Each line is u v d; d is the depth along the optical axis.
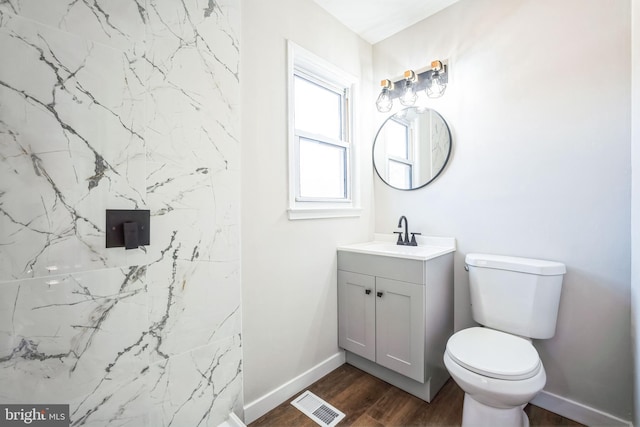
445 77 1.90
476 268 1.59
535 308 1.42
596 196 1.40
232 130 1.25
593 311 1.41
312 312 1.80
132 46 0.97
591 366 1.42
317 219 1.84
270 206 1.56
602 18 1.38
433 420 1.46
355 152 2.15
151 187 1.02
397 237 2.15
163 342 1.05
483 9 1.75
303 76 1.89
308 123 1.94
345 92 2.18
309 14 1.79
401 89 2.11
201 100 1.15
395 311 1.66
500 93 1.69
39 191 0.81
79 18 0.87
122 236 0.95
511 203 1.65
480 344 1.31
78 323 0.88
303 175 1.88
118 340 0.95
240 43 1.34
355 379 1.82
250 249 1.47
